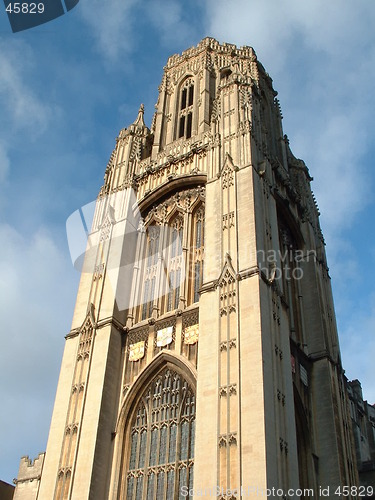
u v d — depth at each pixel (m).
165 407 32.72
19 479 36.88
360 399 59.69
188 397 32.03
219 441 26.47
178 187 43.81
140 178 47.00
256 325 29.45
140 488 30.50
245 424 26.36
